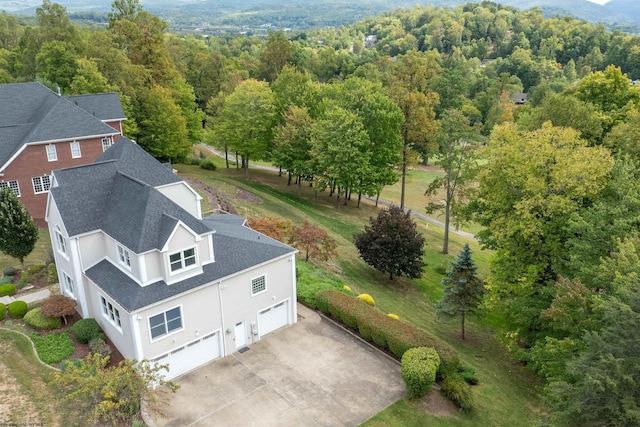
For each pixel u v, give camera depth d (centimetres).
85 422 1844
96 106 4606
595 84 4306
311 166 5300
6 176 3725
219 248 2406
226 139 6012
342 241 4312
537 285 2759
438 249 4581
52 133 3869
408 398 2130
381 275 3794
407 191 6675
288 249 2606
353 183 5041
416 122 5528
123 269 2297
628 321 1540
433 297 3553
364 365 2359
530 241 2750
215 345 2400
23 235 2925
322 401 2103
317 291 2955
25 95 4447
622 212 2356
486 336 3064
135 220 2247
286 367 2339
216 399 2109
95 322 2394
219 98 7194
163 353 2186
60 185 2469
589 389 1534
